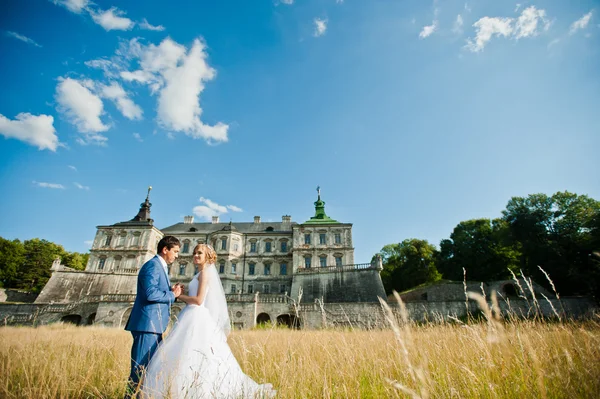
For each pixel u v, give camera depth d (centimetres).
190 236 5378
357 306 3094
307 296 4269
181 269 5141
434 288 3697
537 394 300
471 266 4575
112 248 4953
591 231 3506
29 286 5538
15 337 797
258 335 931
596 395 278
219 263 5038
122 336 1090
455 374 375
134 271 4741
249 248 5291
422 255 5288
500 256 4406
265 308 3366
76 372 444
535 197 4231
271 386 405
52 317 3497
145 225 5103
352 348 555
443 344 505
